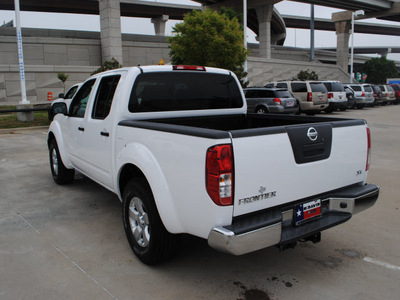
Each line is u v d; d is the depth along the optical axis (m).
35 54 34.00
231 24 19.05
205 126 4.58
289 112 16.48
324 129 3.21
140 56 40.69
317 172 3.18
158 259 3.40
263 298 2.99
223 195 2.63
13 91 29.50
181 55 19.61
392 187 6.20
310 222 3.21
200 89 4.48
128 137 3.66
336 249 3.90
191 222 2.89
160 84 4.16
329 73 56.62
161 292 3.08
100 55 36.91
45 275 3.36
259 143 2.78
